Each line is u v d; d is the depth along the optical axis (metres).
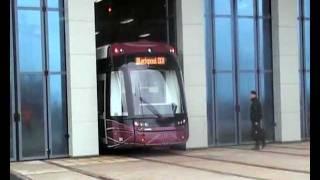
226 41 20.77
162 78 17.69
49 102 17.16
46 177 12.59
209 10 20.53
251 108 19.17
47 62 17.17
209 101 20.36
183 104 17.80
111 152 18.84
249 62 21.19
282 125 21.42
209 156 16.95
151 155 17.81
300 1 22.39
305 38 22.45
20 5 16.83
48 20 17.23
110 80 17.58
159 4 21.30
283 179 11.34
